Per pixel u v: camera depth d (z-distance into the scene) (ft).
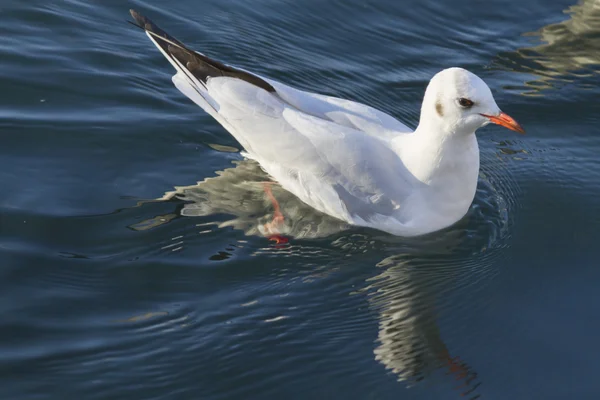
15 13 33.40
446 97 24.72
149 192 27.30
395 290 24.47
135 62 32.37
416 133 26.04
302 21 36.76
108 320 22.49
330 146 25.85
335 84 33.42
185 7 36.04
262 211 26.96
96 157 28.35
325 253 25.67
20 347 21.38
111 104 30.53
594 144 31.55
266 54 34.42
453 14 38.24
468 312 23.82
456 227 27.17
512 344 22.67
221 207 26.94
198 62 27.53
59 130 28.99
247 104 26.78
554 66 35.47
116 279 23.89
